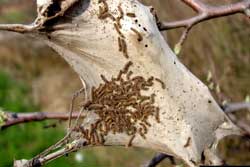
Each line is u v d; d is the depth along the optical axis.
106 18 0.62
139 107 0.63
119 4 0.62
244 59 1.09
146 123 0.64
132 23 0.62
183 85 0.64
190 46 1.09
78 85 1.57
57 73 1.68
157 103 0.63
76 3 0.61
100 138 0.65
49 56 1.74
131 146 0.65
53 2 0.61
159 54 0.62
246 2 0.66
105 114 0.64
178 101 0.64
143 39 0.62
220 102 0.81
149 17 0.62
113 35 0.62
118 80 0.63
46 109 1.49
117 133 0.64
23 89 1.61
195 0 0.66
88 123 0.65
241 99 1.09
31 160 0.65
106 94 0.64
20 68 1.74
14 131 1.34
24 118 0.74
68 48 0.63
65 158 1.14
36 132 1.33
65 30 0.62
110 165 1.20
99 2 0.62
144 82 0.63
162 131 0.64
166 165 1.02
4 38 1.83
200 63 1.09
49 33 0.62
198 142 0.65
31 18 1.84
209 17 0.66
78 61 0.63
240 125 0.86
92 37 0.62
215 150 0.66
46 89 1.59
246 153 1.11
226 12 0.66
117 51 0.62
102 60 0.63
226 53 1.09
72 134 0.65
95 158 1.22
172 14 1.04
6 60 1.78
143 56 0.62
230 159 1.11
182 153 0.64
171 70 0.63
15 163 0.65
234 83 1.09
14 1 1.98
